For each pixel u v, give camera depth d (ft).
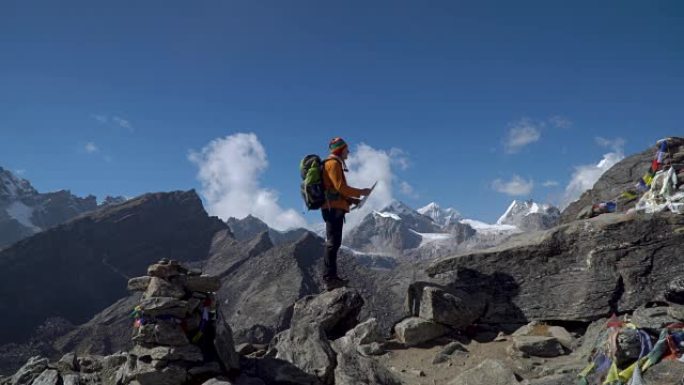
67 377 28.78
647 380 22.94
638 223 32.58
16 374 30.73
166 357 24.26
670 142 38.96
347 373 26.50
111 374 28.76
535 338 30.45
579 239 34.12
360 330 33.58
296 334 29.60
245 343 36.86
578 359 27.96
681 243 31.30
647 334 24.94
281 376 26.50
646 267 31.37
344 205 34.94
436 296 33.91
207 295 26.91
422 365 30.19
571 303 32.68
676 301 29.22
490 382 25.94
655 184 36.40
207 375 24.94
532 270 35.04
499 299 35.40
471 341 33.06
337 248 36.17
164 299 25.02
